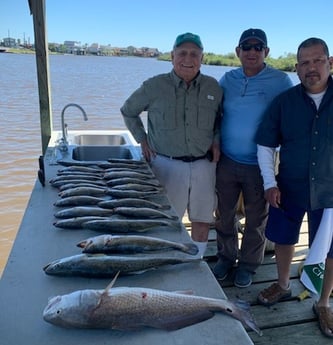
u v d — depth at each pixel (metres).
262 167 2.41
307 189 2.23
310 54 2.06
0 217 5.72
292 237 2.46
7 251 4.80
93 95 19.77
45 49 3.99
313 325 2.44
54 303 1.20
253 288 2.84
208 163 2.78
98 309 1.17
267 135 2.37
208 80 2.69
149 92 2.72
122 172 2.55
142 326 1.18
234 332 1.19
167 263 1.52
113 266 1.44
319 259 2.24
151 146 2.85
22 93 19.64
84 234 1.79
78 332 1.17
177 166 2.74
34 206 2.08
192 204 2.81
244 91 2.60
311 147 2.17
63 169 2.66
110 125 12.43
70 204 2.07
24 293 1.34
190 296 1.28
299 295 2.70
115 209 1.97
